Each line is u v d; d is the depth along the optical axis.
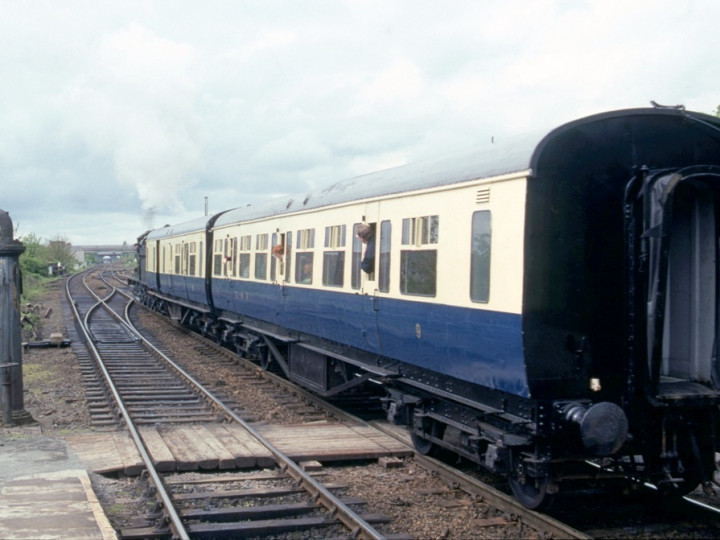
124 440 9.17
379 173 9.88
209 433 9.55
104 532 5.96
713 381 6.51
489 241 6.77
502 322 6.54
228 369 15.62
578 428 6.42
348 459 8.53
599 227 6.53
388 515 6.84
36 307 26.45
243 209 16.98
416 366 8.62
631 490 7.28
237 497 7.27
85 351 18.05
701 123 6.75
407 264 8.37
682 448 6.68
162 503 6.88
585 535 5.99
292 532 6.55
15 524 6.12
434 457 8.63
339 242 10.44
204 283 19.12
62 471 7.72
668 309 6.88
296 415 11.12
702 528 6.45
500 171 6.61
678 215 6.77
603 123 6.55
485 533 6.43
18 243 10.17
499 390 6.84
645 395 6.39
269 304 13.77
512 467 6.77
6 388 10.20
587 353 6.48
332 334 10.82
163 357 16.23
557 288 6.39
